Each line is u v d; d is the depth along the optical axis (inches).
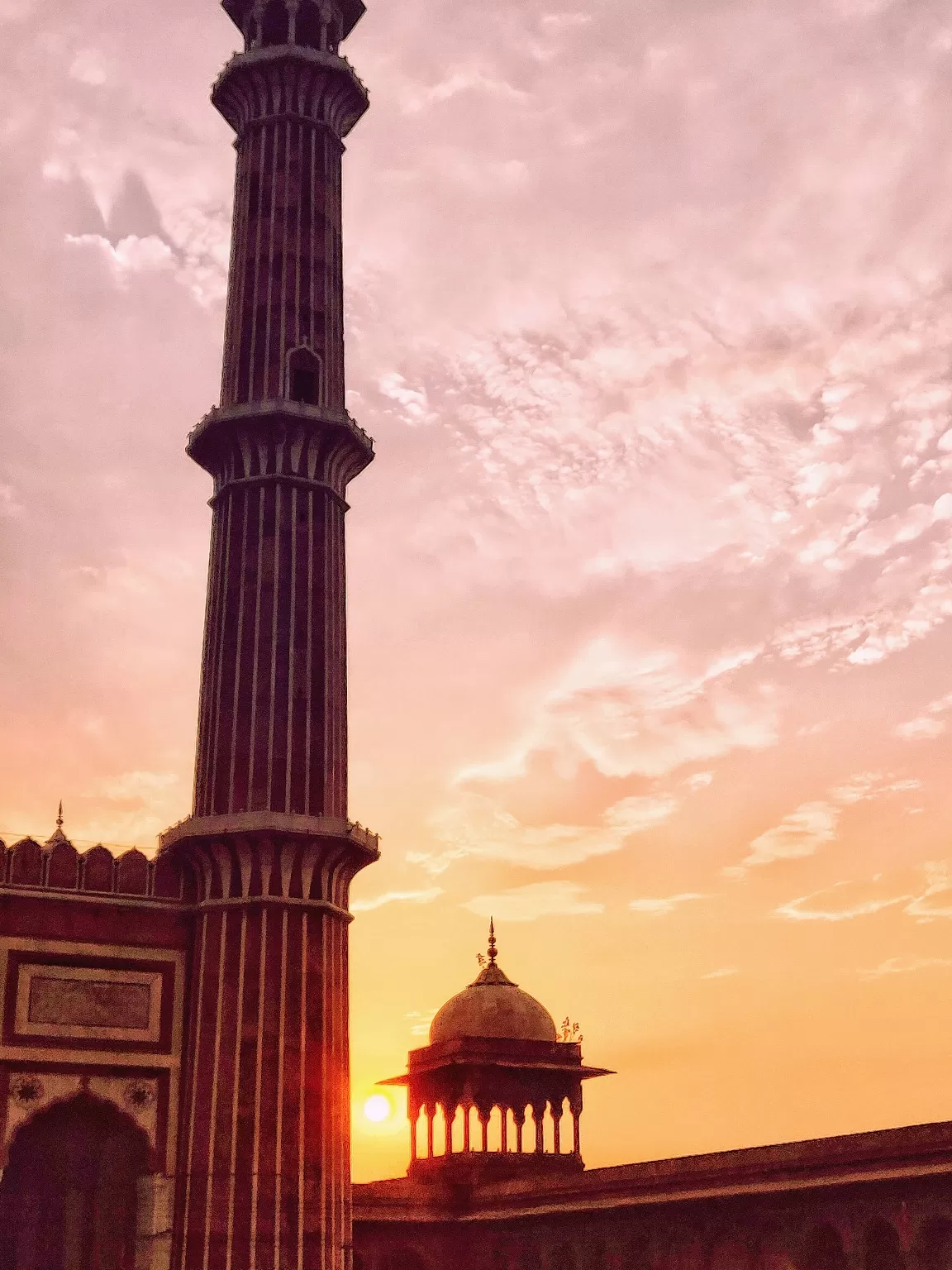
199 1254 1413.6
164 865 1573.6
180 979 1533.0
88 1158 1492.4
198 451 1787.6
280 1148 1455.5
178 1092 1485.0
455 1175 1897.1
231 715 1626.5
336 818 1592.0
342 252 1913.1
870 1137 1263.5
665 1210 1496.1
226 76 1950.1
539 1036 2032.5
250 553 1695.4
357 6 2068.2
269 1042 1489.9
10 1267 1428.4
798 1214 1330.0
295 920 1546.5
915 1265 1190.3
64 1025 1460.4
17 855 1499.8
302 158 1902.1
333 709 1663.4
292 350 1785.2
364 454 1820.9
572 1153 1988.2
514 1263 1737.2
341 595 1743.4
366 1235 1771.7
